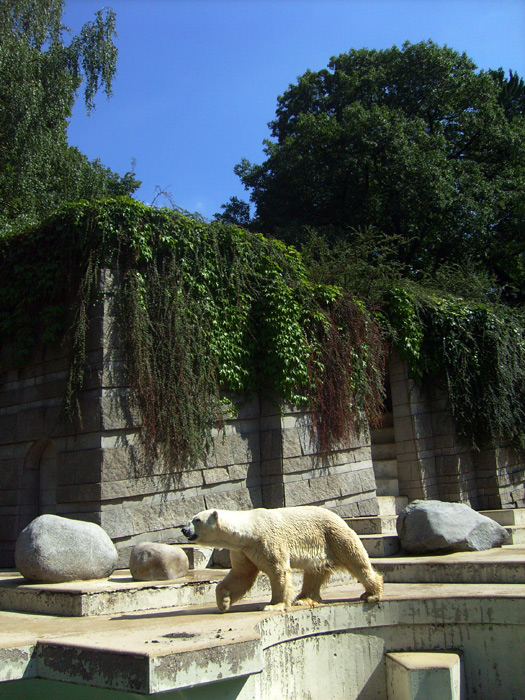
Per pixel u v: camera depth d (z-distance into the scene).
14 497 9.86
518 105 28.73
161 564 6.93
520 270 23.22
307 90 25.17
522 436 13.52
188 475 9.41
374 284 13.18
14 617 6.00
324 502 10.59
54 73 16.14
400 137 21.11
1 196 16.23
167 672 4.01
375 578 5.95
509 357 13.59
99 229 9.35
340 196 23.72
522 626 5.71
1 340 10.55
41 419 9.66
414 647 5.95
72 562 6.76
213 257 10.34
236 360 10.27
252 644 4.48
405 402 12.73
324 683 5.58
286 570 5.54
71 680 4.39
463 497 12.63
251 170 26.72
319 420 10.79
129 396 9.06
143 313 9.28
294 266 11.33
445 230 22.39
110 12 16.67
